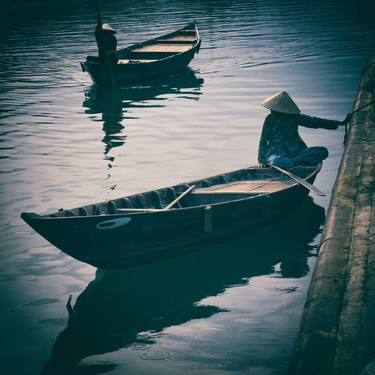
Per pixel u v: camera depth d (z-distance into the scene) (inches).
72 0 1441.9
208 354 223.3
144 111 574.9
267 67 722.2
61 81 713.0
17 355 228.7
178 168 414.9
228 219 309.4
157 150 456.1
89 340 237.1
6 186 394.6
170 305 260.7
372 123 378.9
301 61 740.7
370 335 165.2
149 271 294.0
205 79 690.2
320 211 346.3
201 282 279.6
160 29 1007.6
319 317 175.3
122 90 671.1
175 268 295.3
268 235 322.7
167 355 224.7
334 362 155.6
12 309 259.3
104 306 261.6
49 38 982.4
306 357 158.7
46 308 260.5
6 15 1270.9
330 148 441.4
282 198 327.0
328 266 205.5
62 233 269.9
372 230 231.5
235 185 341.7
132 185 388.2
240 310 253.0
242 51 821.9
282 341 228.1
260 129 494.3
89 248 279.9
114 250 285.7
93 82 709.3
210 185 344.2
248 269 289.1
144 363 220.1
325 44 831.1
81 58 823.7
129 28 1033.5
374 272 198.5
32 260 301.4
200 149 452.8
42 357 226.7
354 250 215.5
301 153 354.3
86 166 427.5
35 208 358.6
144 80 701.3
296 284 271.7
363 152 327.3
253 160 423.2
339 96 576.1
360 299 182.7
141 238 289.4
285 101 350.3
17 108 602.9
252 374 209.6
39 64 800.9
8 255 305.6
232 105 573.9
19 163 439.8
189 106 581.6
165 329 242.2
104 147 470.3
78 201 366.9
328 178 386.3
